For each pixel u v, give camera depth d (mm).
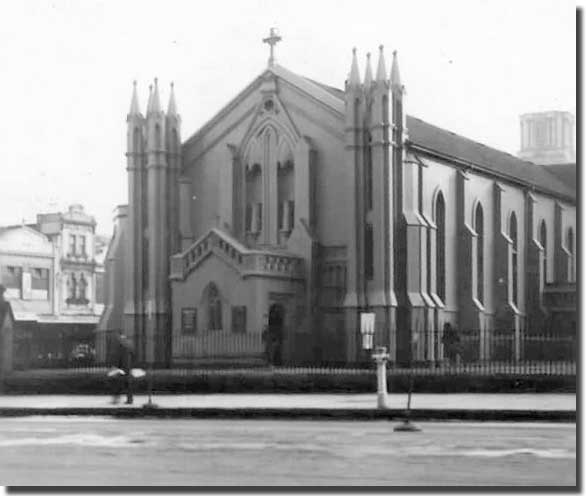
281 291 60562
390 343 58469
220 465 20047
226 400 40375
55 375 49969
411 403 35656
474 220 71125
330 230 62688
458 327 68375
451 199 68562
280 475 18500
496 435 25812
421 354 59719
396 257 60844
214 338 59844
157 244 66688
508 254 73812
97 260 103688
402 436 25703
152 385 47000
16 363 56594
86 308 99125
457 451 21984
